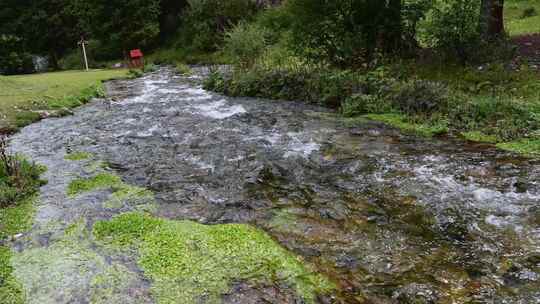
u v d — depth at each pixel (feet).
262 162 26.20
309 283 13.84
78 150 30.60
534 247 15.58
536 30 59.11
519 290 13.39
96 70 97.45
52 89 54.49
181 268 14.70
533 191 19.74
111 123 38.75
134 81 70.69
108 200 21.25
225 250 15.74
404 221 18.04
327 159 26.03
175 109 44.01
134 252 15.89
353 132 31.42
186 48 108.99
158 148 30.25
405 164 24.21
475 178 21.63
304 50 49.42
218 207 20.22
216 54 97.55
